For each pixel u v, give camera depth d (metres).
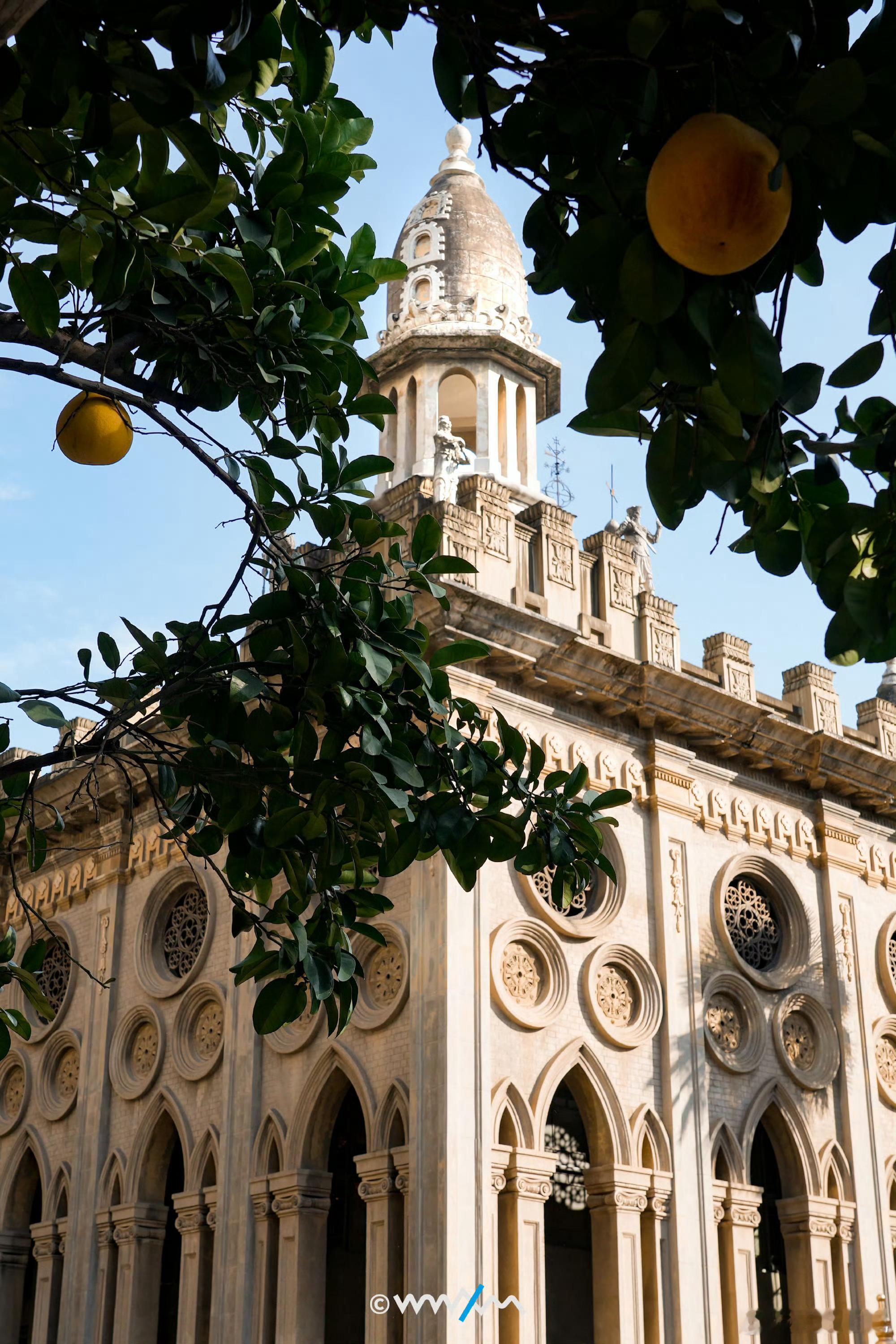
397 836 7.98
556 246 5.81
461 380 38.69
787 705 32.25
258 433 8.55
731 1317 26.23
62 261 7.23
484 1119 23.83
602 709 28.73
